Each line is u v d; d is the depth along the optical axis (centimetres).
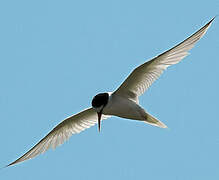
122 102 1583
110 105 1586
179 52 1506
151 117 1597
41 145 1738
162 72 1560
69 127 1742
